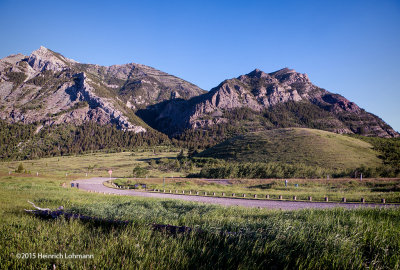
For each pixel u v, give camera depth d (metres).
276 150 78.81
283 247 4.51
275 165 52.72
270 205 20.34
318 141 82.06
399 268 4.00
